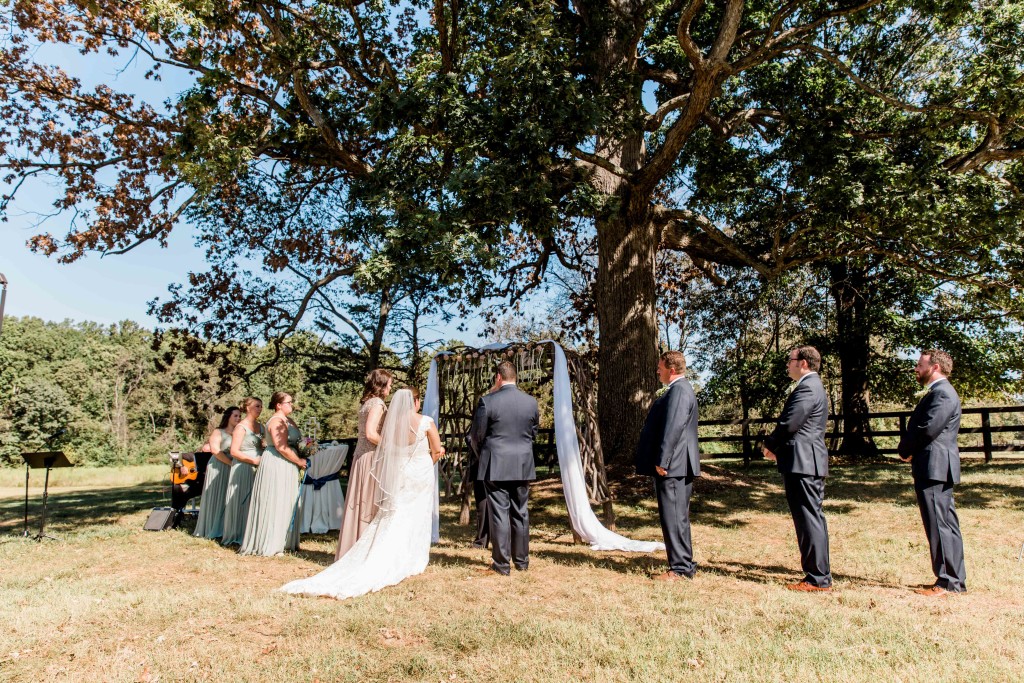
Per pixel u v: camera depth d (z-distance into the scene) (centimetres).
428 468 595
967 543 703
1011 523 802
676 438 560
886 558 639
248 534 678
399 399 586
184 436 5222
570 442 738
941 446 520
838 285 1856
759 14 1158
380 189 970
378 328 1862
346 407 3628
